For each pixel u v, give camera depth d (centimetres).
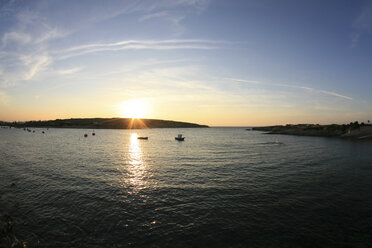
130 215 1416
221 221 1343
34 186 2012
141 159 3731
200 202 1659
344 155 4203
